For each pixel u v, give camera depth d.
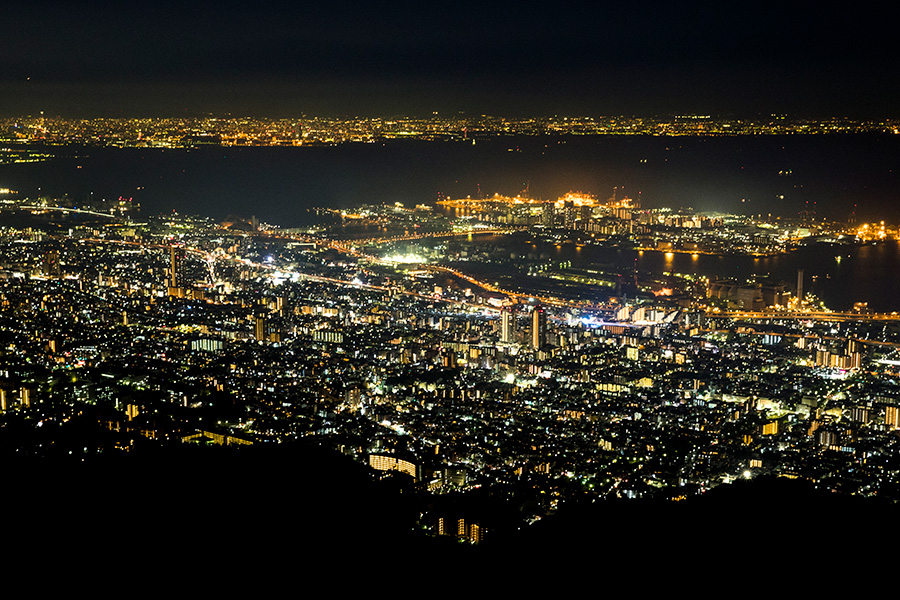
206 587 45.94
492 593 49.00
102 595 44.16
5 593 43.66
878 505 55.94
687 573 49.16
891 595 46.59
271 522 51.19
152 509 51.56
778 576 48.28
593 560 51.34
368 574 49.47
